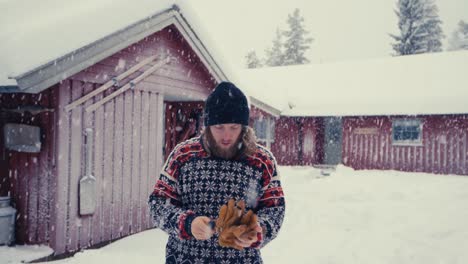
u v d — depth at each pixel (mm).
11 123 5949
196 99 9203
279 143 21812
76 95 5898
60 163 5668
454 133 17984
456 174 17828
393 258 5594
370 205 9820
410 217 8297
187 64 8422
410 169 18844
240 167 2031
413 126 18875
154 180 7652
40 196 5797
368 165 19812
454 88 18906
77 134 5938
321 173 18000
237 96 1988
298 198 11297
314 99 21375
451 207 9250
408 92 19641
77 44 5410
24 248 5691
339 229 7602
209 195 2016
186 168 2047
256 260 2051
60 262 5184
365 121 19906
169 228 1869
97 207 6332
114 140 6668
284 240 6746
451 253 5719
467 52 22453
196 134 9727
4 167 6090
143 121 7305
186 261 2012
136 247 6062
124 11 6277
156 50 7500
